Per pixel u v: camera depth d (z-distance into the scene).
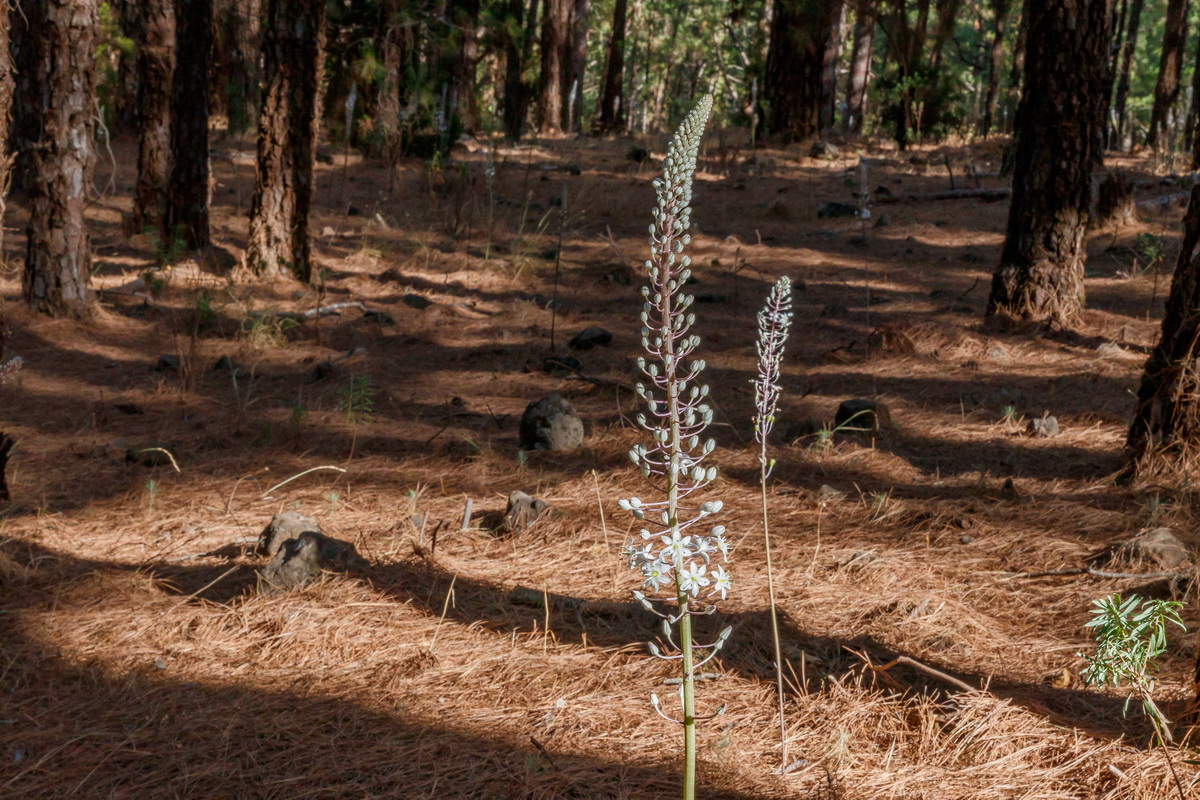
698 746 3.09
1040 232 8.55
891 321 9.18
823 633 3.82
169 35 12.71
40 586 4.21
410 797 2.80
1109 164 18.50
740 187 17.31
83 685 3.45
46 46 8.84
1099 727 3.14
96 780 2.90
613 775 2.93
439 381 7.81
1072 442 6.04
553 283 11.59
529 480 5.54
